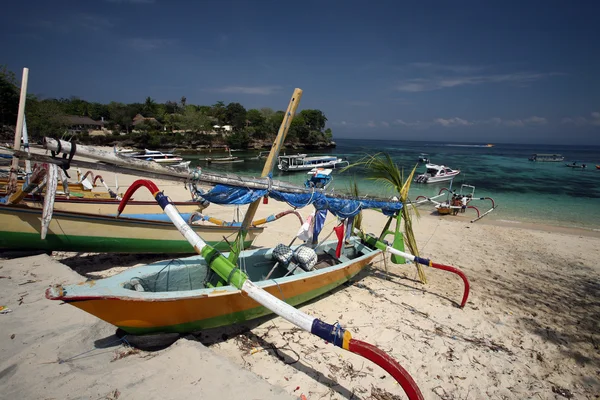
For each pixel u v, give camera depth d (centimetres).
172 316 390
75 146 294
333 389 389
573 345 548
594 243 1227
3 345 368
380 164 772
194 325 421
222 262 401
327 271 556
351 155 6159
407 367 450
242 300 438
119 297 341
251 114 7712
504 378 451
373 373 425
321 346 472
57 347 372
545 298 727
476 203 2091
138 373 344
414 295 680
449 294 702
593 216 1777
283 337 485
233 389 333
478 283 780
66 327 414
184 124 6531
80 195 1077
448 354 488
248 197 429
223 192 410
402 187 778
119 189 1733
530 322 611
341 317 560
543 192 2627
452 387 423
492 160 6334
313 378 405
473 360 482
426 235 1216
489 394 418
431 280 777
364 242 786
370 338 506
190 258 520
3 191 807
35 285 514
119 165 329
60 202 759
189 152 5978
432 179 2777
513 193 2559
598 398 430
